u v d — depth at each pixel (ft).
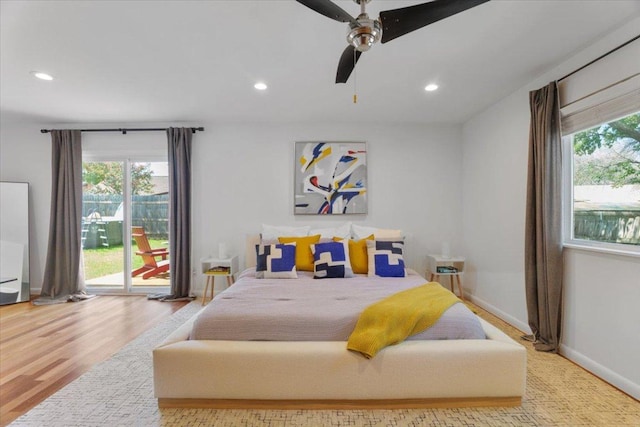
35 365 7.57
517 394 5.89
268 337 6.23
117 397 6.29
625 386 6.36
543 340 8.38
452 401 5.96
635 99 6.22
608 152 7.07
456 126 13.69
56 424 5.50
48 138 13.62
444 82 9.36
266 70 8.62
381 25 5.01
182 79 9.18
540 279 8.32
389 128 13.64
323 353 5.86
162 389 5.87
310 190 13.51
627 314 6.38
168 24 6.49
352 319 6.34
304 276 10.35
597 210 7.34
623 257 6.46
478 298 12.24
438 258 12.51
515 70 8.54
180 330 6.68
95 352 8.26
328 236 12.12
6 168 13.66
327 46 7.37
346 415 5.78
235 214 13.65
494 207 11.09
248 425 5.50
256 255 11.62
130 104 11.25
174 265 13.29
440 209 13.67
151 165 14.05
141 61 8.09
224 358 5.86
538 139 8.34
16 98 10.65
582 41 7.11
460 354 5.85
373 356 5.73
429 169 13.66
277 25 6.53
